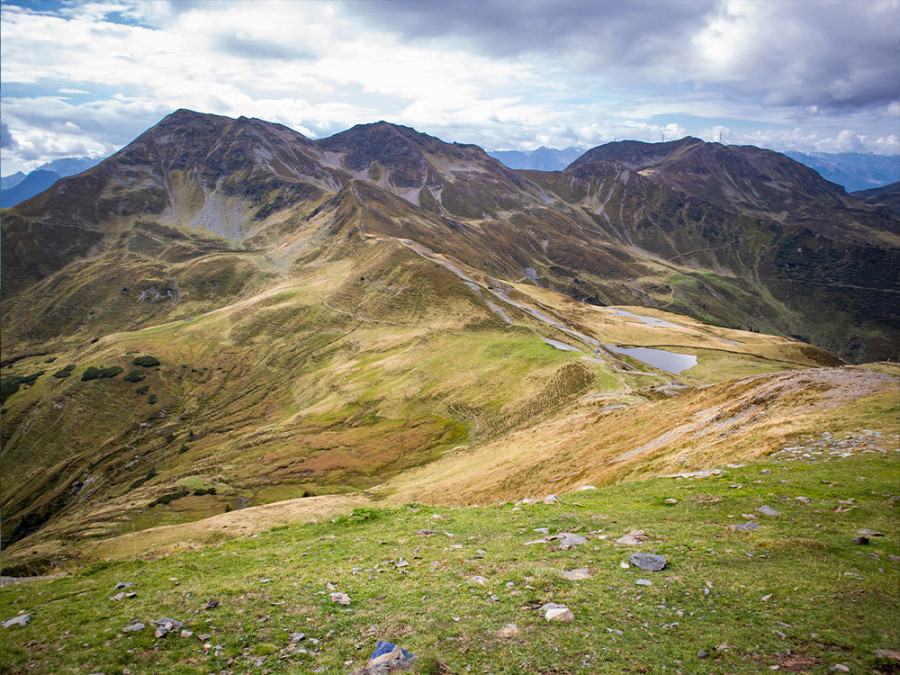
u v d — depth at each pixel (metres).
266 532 30.77
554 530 23.78
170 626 15.77
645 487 31.72
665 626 13.83
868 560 17.00
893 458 27.52
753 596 15.22
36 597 20.91
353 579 19.20
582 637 13.45
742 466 31.72
